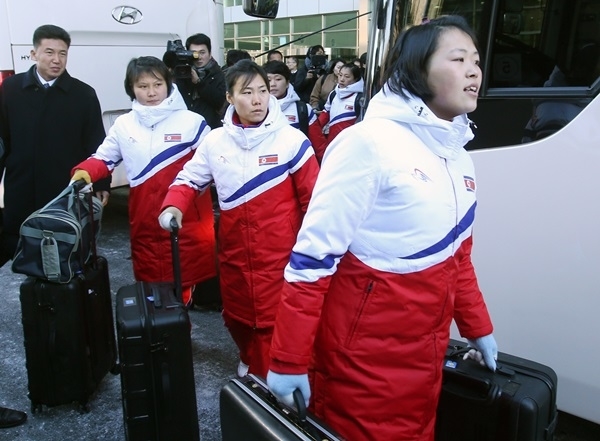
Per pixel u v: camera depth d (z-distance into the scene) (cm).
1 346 354
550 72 228
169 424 231
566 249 228
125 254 526
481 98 241
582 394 233
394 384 157
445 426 188
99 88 540
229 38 2200
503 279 245
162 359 226
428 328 156
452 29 146
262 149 254
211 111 466
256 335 270
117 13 540
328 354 161
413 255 149
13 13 480
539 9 229
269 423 155
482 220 247
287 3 1955
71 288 266
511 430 173
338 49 1797
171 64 450
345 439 152
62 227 260
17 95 353
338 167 148
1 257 333
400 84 149
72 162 360
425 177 147
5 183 363
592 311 225
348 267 156
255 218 255
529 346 243
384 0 291
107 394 302
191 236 313
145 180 307
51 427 274
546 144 229
